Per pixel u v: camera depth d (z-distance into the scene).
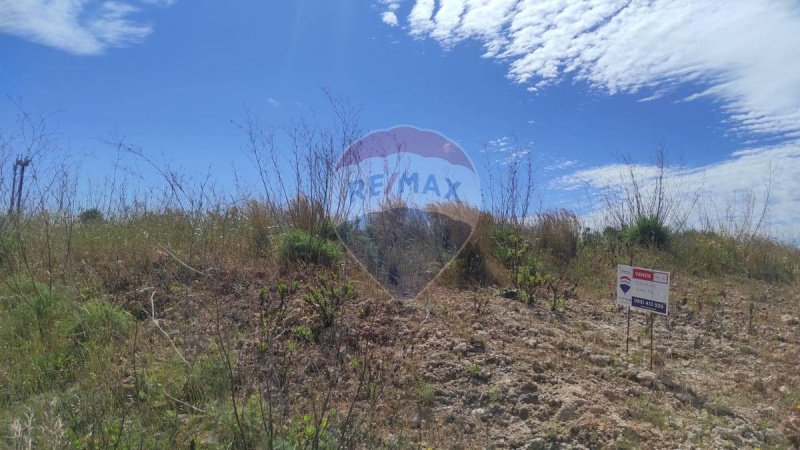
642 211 11.12
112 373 4.21
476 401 4.39
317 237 6.86
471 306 6.34
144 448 3.47
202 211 7.23
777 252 10.82
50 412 3.71
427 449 3.73
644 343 5.99
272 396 4.00
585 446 3.92
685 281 8.87
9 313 5.02
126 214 7.88
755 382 5.19
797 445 4.28
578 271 8.68
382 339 5.17
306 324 5.14
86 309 4.97
